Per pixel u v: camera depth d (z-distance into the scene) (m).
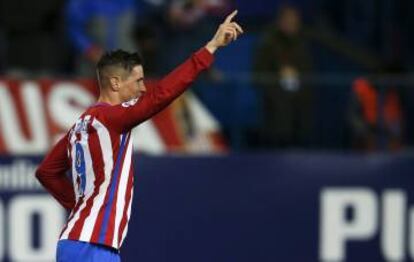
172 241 32.94
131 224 32.66
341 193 33.75
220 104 33.72
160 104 19.72
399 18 40.00
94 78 32.56
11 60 35.75
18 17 35.81
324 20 39.53
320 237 33.72
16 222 31.83
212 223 33.16
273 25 35.94
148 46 34.84
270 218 33.44
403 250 34.03
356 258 33.91
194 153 33.00
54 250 32.09
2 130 31.94
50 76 33.38
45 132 32.12
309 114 34.25
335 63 38.47
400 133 34.53
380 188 33.88
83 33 35.94
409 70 39.09
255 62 34.66
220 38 19.64
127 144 20.61
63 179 21.66
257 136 33.97
